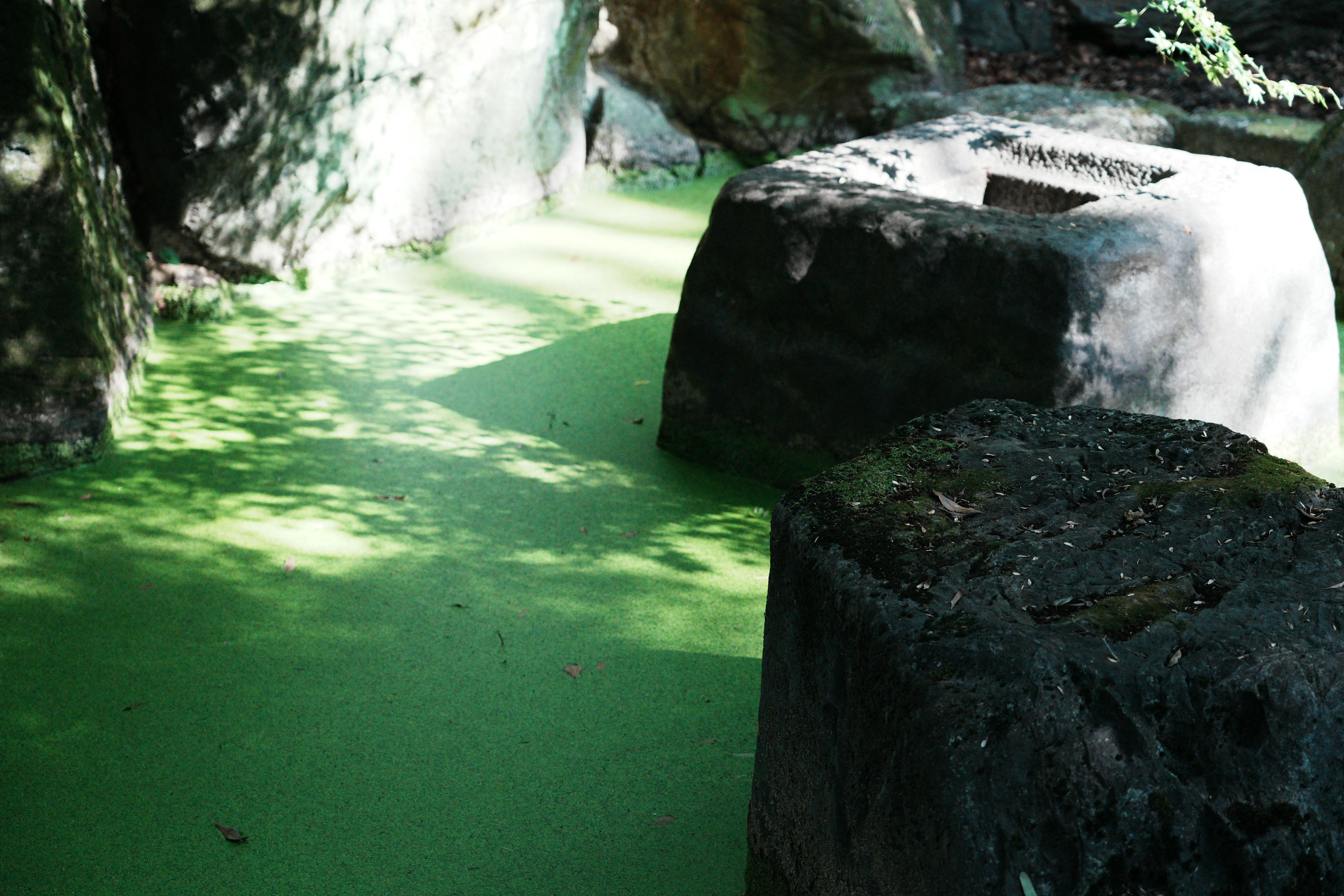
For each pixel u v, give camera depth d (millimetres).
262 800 2684
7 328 3826
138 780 2730
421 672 3117
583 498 3977
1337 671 1614
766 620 2164
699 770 2803
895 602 1771
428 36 5570
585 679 3109
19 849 2533
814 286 3807
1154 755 1566
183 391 4582
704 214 6770
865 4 7047
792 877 2125
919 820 1620
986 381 3535
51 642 3180
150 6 4766
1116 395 3480
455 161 5969
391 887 2463
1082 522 1937
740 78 7262
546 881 2482
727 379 4070
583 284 5746
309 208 5434
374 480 4035
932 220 3584
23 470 3945
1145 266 3455
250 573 3508
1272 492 1960
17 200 3768
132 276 4828
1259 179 3885
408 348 5016
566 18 6305
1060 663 1600
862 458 2209
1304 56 7996
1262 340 3826
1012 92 7000
